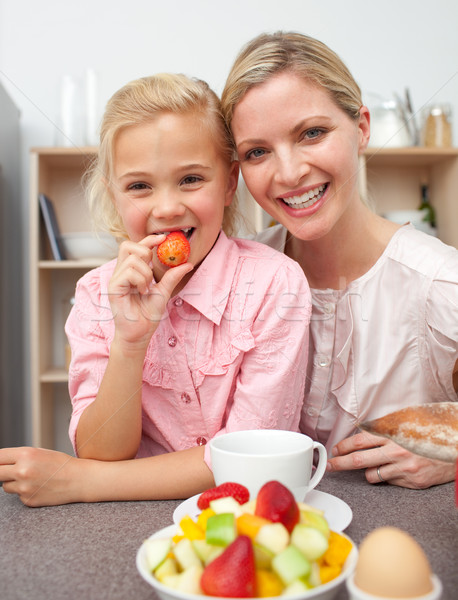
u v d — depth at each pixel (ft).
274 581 1.07
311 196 2.33
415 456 1.97
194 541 1.19
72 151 4.60
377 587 1.04
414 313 2.48
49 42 4.08
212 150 2.33
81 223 4.79
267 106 2.18
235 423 2.32
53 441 3.81
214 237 2.45
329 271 2.62
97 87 3.54
